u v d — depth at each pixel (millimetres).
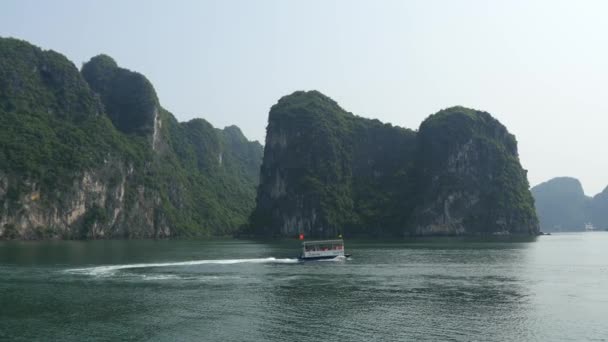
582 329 38625
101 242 180500
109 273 70062
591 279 64250
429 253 110000
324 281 62094
